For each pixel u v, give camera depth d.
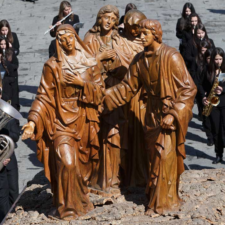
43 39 27.92
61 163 10.84
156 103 11.02
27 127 10.77
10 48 19.06
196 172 12.73
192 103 10.83
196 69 19.22
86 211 11.19
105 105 11.48
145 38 10.72
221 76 16.42
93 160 11.83
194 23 20.14
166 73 10.76
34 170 17.16
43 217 11.24
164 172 10.88
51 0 33.84
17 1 33.91
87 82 10.92
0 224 11.59
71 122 10.97
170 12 30.62
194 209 11.09
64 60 10.83
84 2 32.69
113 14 11.73
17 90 19.31
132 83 11.30
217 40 26.45
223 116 16.69
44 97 10.88
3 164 12.64
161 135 10.86
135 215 11.08
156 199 10.98
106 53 11.74
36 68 24.80
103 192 11.95
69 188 10.90
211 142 18.27
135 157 12.26
